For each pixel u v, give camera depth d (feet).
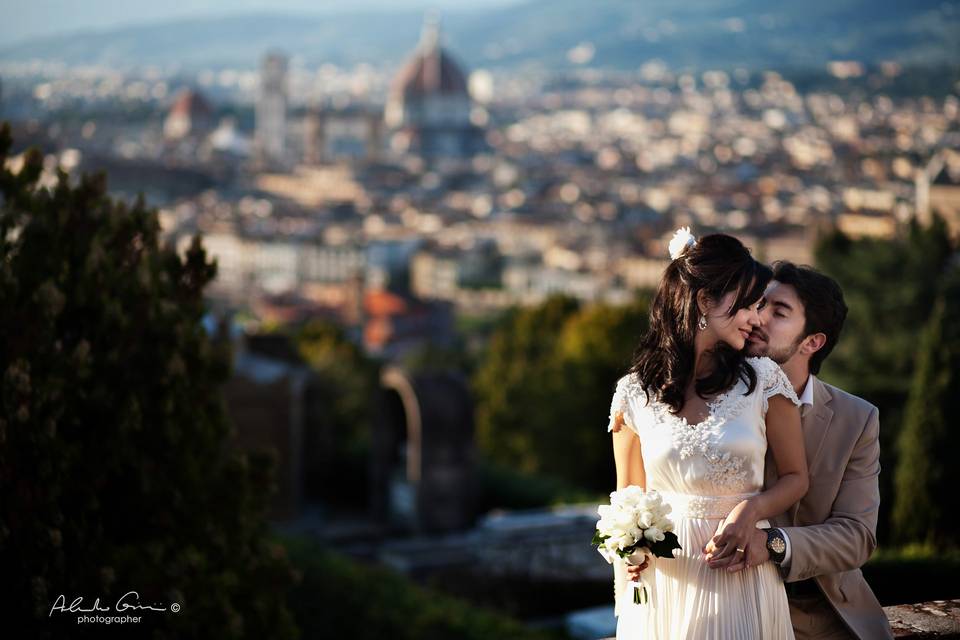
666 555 19.61
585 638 73.92
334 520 118.73
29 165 38.78
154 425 38.37
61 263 38.47
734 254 19.93
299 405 120.78
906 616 25.64
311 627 69.05
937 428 63.52
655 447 20.07
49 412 34.53
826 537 20.18
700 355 20.02
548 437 187.62
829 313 21.77
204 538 39.24
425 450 108.27
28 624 33.76
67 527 35.40
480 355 368.89
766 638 19.95
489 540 89.56
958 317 67.10
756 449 19.77
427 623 67.82
